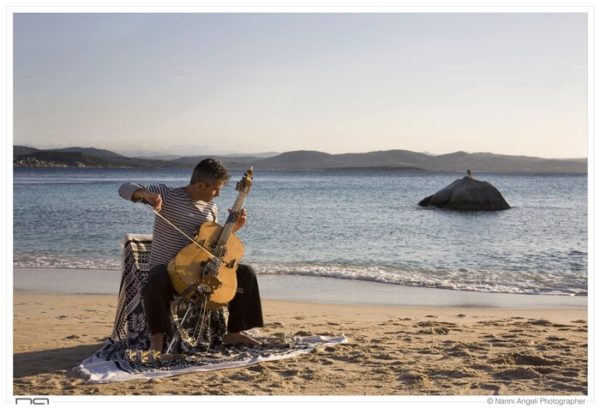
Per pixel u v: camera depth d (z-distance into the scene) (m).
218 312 5.91
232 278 5.70
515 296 10.70
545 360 5.43
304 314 8.61
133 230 21.58
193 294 5.48
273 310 9.00
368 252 16.81
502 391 4.62
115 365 5.24
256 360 5.42
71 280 11.98
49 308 8.88
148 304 5.39
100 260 14.92
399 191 57.12
